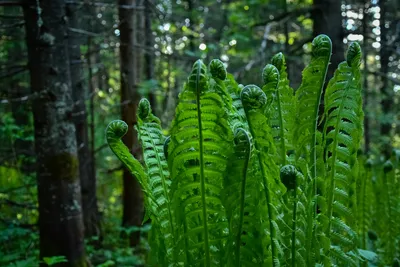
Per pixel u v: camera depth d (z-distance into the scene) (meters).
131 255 5.86
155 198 1.45
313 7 5.21
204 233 1.33
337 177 1.55
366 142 7.65
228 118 1.27
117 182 11.09
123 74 6.42
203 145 1.27
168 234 1.45
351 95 1.53
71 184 4.07
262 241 1.32
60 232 4.03
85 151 6.84
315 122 1.53
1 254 4.00
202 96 1.21
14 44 6.76
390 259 2.40
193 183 1.32
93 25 7.29
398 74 8.55
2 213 5.91
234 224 1.30
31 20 3.88
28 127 6.43
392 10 8.05
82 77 6.68
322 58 1.48
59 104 3.96
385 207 2.52
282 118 1.56
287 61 6.38
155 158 1.53
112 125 1.39
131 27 6.40
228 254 1.31
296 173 1.28
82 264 4.14
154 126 1.60
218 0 10.34
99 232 7.05
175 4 9.44
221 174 1.29
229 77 1.45
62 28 3.98
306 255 1.39
